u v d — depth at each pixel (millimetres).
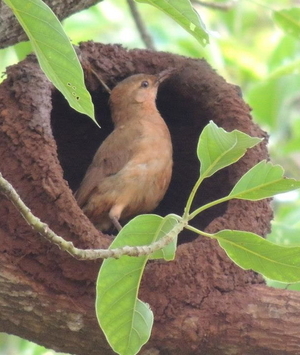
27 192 8492
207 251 8734
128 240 6906
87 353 8500
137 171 10500
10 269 8227
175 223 7000
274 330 8281
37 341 8523
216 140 6633
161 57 11180
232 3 14188
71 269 8250
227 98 10523
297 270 7074
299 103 17672
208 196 11047
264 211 9602
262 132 10305
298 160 17531
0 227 8422
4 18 9320
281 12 11688
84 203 10586
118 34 16672
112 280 6883
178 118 11688
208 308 8430
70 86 6262
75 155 11930
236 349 8336
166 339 8344
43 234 6297
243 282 8719
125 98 11086
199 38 6336
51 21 5922
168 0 6066
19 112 8844
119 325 7000
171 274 8438
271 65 15523
